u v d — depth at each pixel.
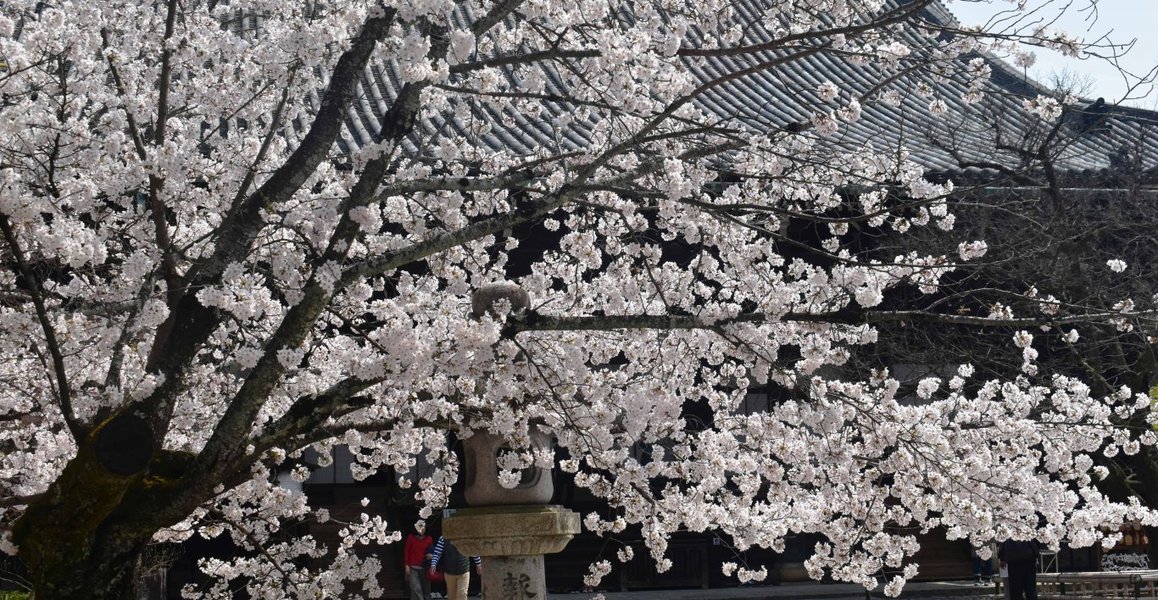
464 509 6.62
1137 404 7.76
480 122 7.11
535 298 6.60
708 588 16.11
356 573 6.85
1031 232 11.66
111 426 5.11
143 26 6.32
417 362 5.43
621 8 7.31
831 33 5.73
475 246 6.69
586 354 6.47
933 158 14.69
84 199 5.14
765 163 6.13
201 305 5.37
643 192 5.31
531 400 6.09
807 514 6.34
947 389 12.79
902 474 6.21
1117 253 13.23
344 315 6.49
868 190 6.59
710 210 5.41
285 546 7.18
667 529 6.21
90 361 6.57
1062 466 7.00
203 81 6.49
